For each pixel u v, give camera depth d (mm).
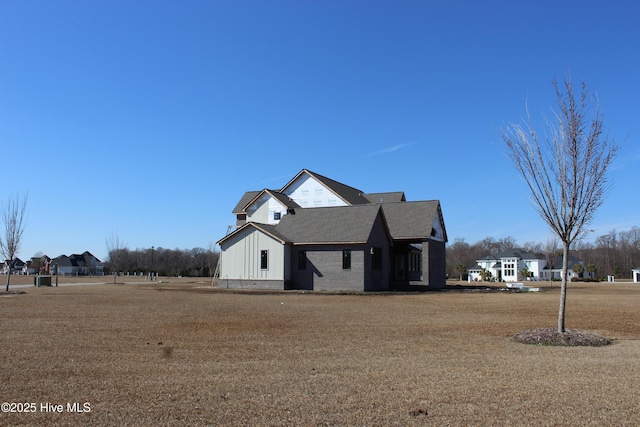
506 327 14711
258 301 23422
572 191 12398
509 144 27031
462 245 118188
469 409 6383
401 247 38719
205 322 15086
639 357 9914
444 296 29281
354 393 7094
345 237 33375
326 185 43062
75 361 9203
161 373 8289
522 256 89438
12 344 10945
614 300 26828
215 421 5918
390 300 25359
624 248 99688
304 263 34688
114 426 5750
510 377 8070
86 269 112125
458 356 9961
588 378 8016
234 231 35656
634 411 6316
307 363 9172
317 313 18141
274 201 42094
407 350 10633
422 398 6852
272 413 6207
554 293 34812
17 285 43000
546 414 6199
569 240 12492
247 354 10055
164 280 60750
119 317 16172
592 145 12352
